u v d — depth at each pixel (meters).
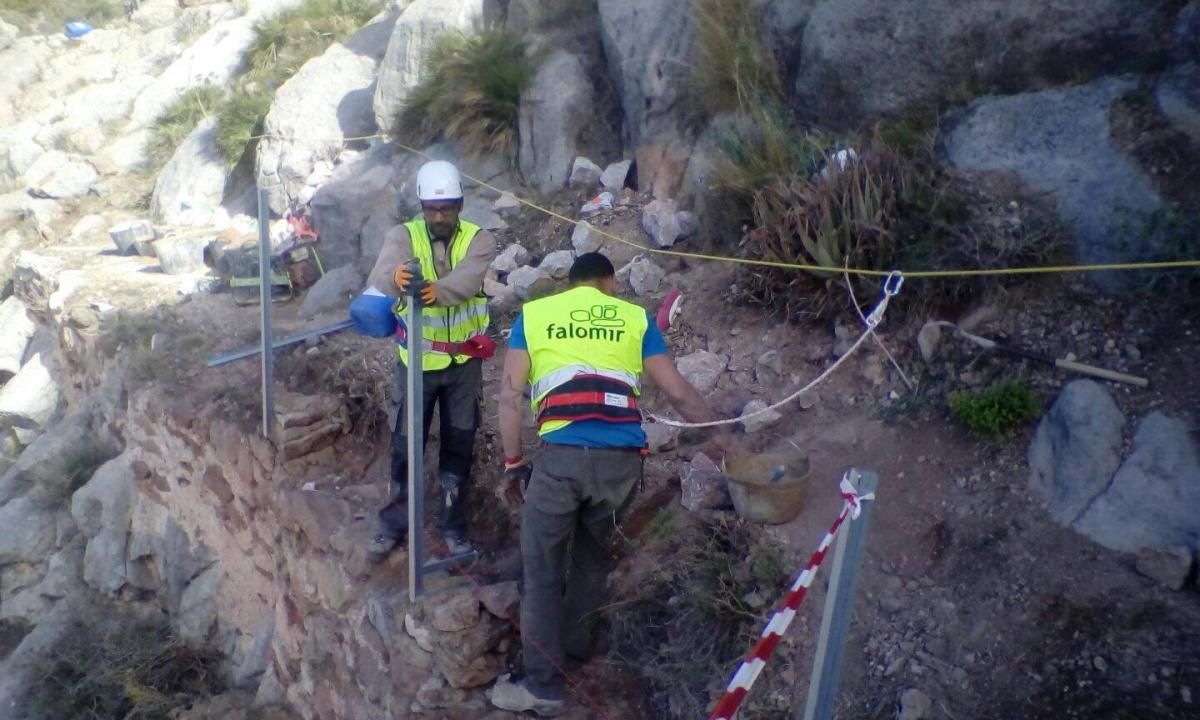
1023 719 3.49
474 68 8.13
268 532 6.30
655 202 6.96
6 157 12.77
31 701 7.32
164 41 14.55
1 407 9.71
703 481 4.61
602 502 4.12
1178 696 3.35
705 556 4.33
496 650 4.70
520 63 8.04
